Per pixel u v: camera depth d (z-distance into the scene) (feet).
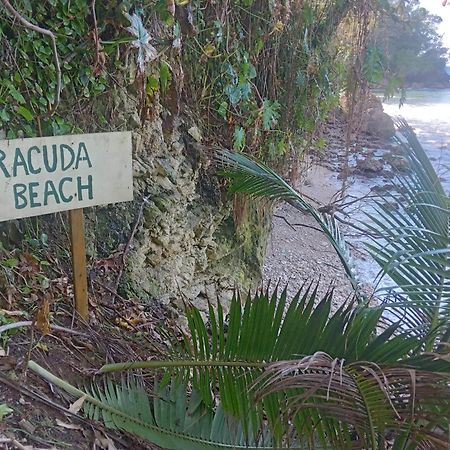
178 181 8.36
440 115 22.75
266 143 10.57
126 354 5.85
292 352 4.03
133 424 4.56
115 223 7.52
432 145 18.85
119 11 6.48
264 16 9.48
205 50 8.50
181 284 8.38
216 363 4.33
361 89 13.28
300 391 3.80
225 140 9.41
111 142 5.37
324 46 11.74
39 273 6.22
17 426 3.98
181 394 4.92
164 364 4.65
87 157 5.23
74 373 5.04
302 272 12.18
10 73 5.85
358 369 3.21
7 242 6.19
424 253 3.85
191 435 4.68
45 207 5.04
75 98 6.70
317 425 3.70
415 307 4.88
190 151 8.73
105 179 5.41
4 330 4.61
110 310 6.81
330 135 18.20
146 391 5.09
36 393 4.38
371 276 11.70
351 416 3.47
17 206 4.85
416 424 3.43
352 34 12.35
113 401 4.66
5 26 5.78
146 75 7.39
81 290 5.71
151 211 7.84
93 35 6.38
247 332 4.19
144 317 7.11
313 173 17.35
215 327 4.33
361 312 3.84
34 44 5.99
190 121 8.71
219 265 9.38
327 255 13.26
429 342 4.52
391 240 4.86
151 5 6.99
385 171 17.37
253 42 9.57
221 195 9.25
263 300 4.13
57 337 5.42
